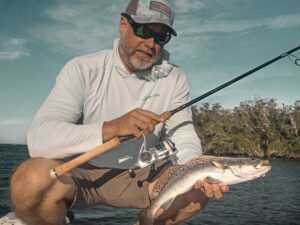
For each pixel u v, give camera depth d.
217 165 0.94
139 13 1.11
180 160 1.15
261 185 10.55
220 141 27.41
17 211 0.98
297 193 8.86
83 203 1.13
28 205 0.94
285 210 6.60
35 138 0.98
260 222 5.57
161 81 1.22
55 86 1.10
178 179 0.98
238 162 0.94
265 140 26.77
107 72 1.17
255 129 27.16
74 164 0.92
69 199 0.99
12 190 0.94
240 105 27.97
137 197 1.19
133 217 5.09
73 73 1.10
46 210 0.95
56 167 0.91
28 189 0.91
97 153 0.95
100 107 1.16
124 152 1.16
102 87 1.16
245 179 0.94
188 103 1.21
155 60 1.16
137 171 1.19
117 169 1.18
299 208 6.78
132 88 1.19
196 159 0.99
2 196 6.34
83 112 1.16
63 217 0.99
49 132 0.98
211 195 0.96
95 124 0.97
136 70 1.17
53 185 0.92
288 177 13.01
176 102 1.27
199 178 0.95
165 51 1.25
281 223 5.56
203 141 28.08
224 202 7.27
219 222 5.39
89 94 1.15
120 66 1.17
